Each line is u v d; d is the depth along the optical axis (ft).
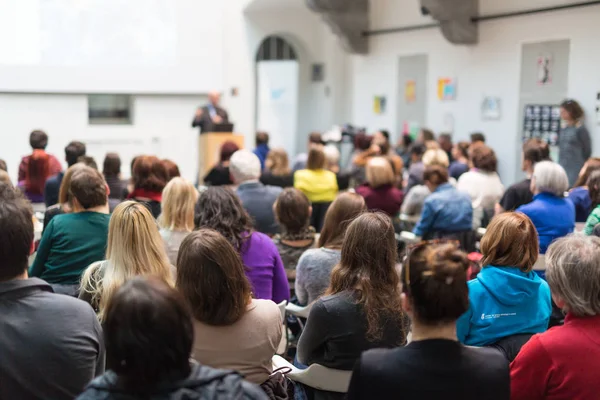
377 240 7.59
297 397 8.29
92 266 8.37
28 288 5.97
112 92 36.42
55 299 6.08
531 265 8.02
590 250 6.28
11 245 5.82
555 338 6.26
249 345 6.87
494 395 5.13
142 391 4.25
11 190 9.52
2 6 33.30
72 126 35.91
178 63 37.91
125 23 36.35
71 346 5.98
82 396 4.31
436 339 5.21
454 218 16.38
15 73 33.91
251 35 41.19
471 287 7.92
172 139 38.65
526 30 28.66
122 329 4.20
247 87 41.27
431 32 34.06
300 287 10.36
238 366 6.85
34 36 34.17
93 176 10.91
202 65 38.58
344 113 44.32
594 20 25.63
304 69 45.60
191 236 6.81
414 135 35.68
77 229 10.62
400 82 36.47
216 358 6.79
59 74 34.96
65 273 10.56
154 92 37.45
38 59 34.37
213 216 10.46
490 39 30.55
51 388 5.94
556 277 6.31
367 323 7.50
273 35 43.62
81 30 35.29
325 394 7.97
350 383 5.27
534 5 28.14
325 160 19.72
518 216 8.09
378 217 7.75
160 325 4.20
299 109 46.03
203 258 6.66
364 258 7.59
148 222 8.13
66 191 13.34
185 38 38.01
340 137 35.45
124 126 37.32
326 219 10.46
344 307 7.50
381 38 37.70
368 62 39.01
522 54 28.94
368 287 7.49
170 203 11.43
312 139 26.63
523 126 29.07
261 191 15.71
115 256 8.03
